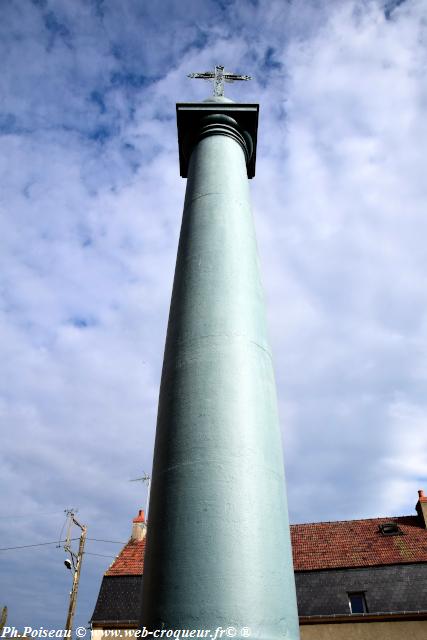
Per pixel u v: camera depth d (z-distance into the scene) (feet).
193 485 15.67
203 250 21.97
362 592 63.87
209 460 16.02
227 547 14.44
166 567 14.62
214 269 21.11
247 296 20.62
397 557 67.15
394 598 62.08
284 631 13.96
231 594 13.71
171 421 17.54
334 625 61.46
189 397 17.61
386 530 73.97
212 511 15.06
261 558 14.61
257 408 17.61
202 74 34.47
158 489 16.53
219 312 19.62
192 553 14.48
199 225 23.18
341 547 72.38
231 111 28.50
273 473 16.67
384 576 64.80
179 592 13.99
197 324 19.49
